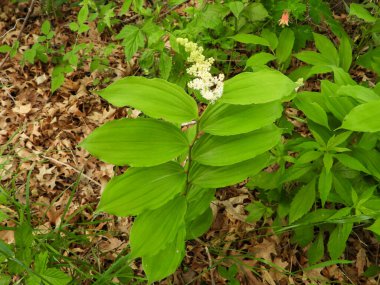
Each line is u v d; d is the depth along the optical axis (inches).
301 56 25.8
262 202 27.2
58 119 37.1
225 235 26.4
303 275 24.7
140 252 16.0
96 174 32.6
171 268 17.1
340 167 22.5
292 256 25.5
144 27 29.4
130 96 16.3
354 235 26.0
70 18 46.7
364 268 24.7
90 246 25.9
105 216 28.7
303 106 21.7
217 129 16.4
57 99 39.2
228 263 25.1
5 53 44.2
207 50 31.5
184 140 17.0
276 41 27.0
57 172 32.4
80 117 37.4
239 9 27.2
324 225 23.3
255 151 16.4
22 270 16.3
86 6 34.6
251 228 27.0
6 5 48.1
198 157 17.1
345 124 17.3
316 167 22.7
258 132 17.0
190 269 25.2
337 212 20.3
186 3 42.9
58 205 30.1
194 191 20.8
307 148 20.9
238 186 29.7
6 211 26.7
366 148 21.1
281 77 16.5
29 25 46.6
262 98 16.0
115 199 16.2
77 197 30.7
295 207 21.9
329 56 26.0
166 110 16.3
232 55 34.6
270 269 24.9
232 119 16.6
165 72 28.7
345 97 21.2
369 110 17.3
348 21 38.3
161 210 17.0
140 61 30.2
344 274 24.5
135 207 16.1
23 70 41.2
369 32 28.3
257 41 26.5
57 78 35.4
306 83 34.9
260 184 23.6
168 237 16.4
